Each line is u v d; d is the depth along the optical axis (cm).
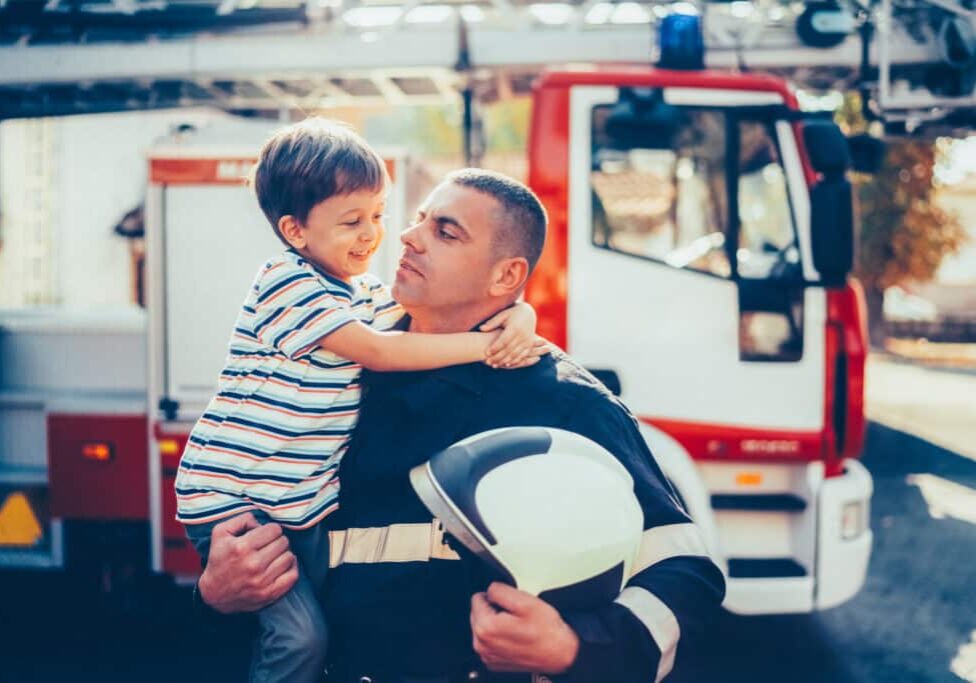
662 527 168
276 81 625
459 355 177
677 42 446
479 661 168
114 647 505
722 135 434
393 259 448
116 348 498
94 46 598
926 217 2741
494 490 151
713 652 506
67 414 479
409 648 172
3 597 585
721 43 579
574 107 431
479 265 182
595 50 577
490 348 177
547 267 432
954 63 546
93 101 657
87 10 593
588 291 432
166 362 461
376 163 196
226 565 174
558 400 174
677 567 164
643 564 166
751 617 570
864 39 565
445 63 581
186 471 190
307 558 184
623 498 158
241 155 453
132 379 498
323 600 183
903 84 572
